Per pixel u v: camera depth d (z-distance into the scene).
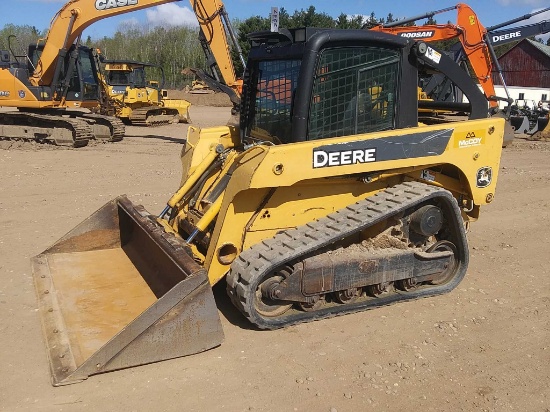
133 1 13.59
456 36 14.77
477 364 4.00
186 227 5.06
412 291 5.04
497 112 15.16
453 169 5.19
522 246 6.73
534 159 13.56
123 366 3.72
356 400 3.54
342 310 4.61
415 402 3.54
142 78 22.80
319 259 4.42
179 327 3.85
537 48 40.53
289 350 4.10
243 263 4.23
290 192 4.51
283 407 3.44
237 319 4.57
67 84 14.55
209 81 12.70
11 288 5.02
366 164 4.48
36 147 13.92
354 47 4.56
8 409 3.33
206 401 3.48
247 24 38.66
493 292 5.29
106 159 12.33
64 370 3.66
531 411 3.49
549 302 5.10
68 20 13.91
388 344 4.23
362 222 4.41
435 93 13.07
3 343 4.07
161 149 14.28
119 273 5.11
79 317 4.32
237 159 4.43
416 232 4.89
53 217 7.34
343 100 4.60
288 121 4.81
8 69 14.28
